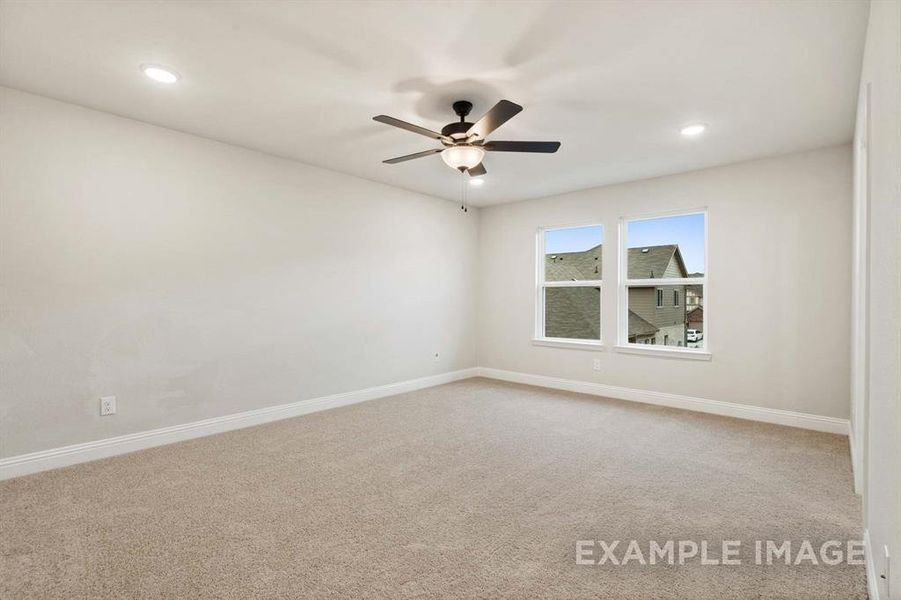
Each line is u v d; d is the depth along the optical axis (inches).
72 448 115.2
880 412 59.2
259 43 87.7
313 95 110.4
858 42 85.0
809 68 95.5
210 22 80.8
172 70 98.3
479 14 78.4
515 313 229.3
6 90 106.3
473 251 241.8
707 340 168.6
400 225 202.5
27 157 109.0
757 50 88.9
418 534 81.1
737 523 85.2
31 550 75.8
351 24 81.5
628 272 193.9
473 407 174.9
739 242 161.8
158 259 130.6
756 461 117.3
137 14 78.5
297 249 164.4
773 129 130.2
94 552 75.2
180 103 115.0
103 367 120.5
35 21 80.4
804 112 118.4
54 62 94.8
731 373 163.0
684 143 142.2
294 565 71.8
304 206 166.4
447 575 69.3
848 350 141.0
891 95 50.3
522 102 113.3
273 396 156.9
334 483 103.2
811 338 147.6
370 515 88.0
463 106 113.0
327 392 173.5
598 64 95.0
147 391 128.3
